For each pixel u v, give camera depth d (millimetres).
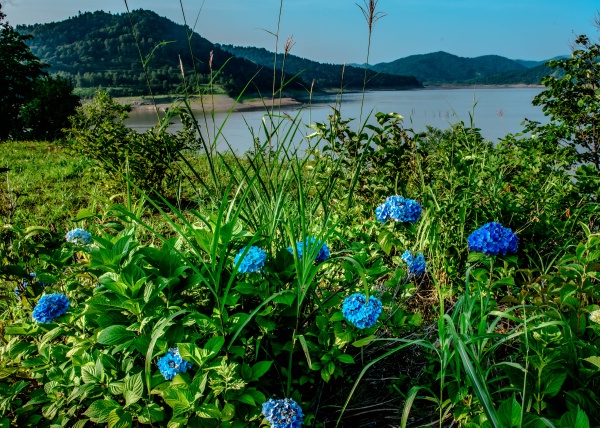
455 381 1874
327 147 3760
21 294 2396
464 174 3824
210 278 2066
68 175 8039
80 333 2172
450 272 3021
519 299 2143
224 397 1778
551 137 5305
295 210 2740
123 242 2002
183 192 5781
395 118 3975
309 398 2191
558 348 1756
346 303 1981
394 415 2123
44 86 25234
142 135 5793
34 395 1984
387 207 2662
